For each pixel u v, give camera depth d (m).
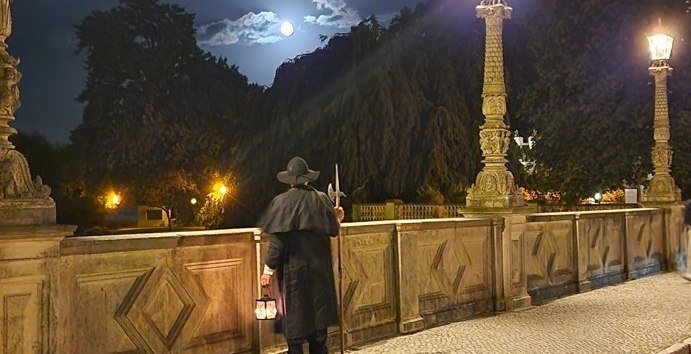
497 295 10.15
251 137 32.88
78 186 41.16
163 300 6.00
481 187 10.45
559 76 22.03
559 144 22.50
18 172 4.96
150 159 42.06
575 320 9.48
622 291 12.44
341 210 6.97
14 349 4.91
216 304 6.46
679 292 12.27
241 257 6.71
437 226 9.13
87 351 5.45
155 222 42.78
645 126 21.05
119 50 43.31
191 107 43.16
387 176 29.92
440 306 9.20
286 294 6.18
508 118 26.33
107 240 5.58
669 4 20.44
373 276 8.17
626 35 20.73
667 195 16.12
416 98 29.97
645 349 7.80
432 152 29.36
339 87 31.09
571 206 23.64
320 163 30.58
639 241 14.88
